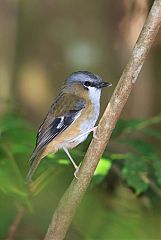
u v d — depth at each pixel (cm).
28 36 1619
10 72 1655
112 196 1230
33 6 1609
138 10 1595
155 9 754
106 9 1593
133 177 1006
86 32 1574
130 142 1055
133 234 1022
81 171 846
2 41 1673
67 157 1083
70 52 1570
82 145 1204
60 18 1578
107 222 1062
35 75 1603
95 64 1572
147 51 770
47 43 1589
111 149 1270
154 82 1750
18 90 1630
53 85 1587
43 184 1021
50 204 1140
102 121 812
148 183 1064
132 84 785
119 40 1616
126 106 1747
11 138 1049
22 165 1122
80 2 1574
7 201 1110
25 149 1048
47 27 1589
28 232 1173
